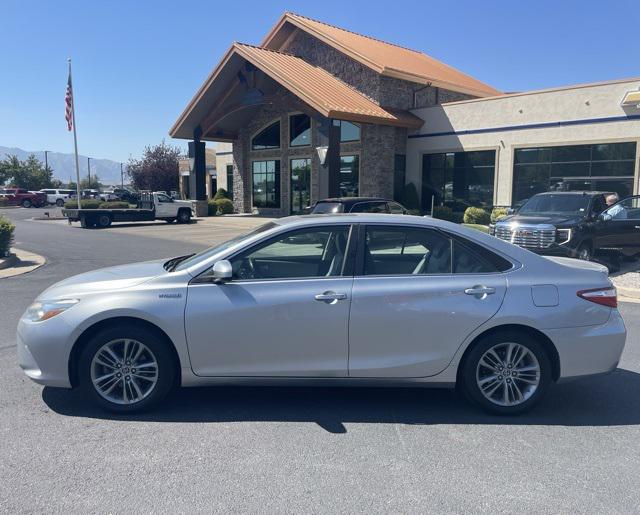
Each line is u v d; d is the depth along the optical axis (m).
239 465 3.71
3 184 68.62
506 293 4.50
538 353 4.52
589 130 22.08
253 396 5.01
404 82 27.94
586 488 3.46
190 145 33.53
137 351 4.50
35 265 13.23
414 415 4.62
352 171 28.16
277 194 33.53
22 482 3.46
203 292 4.43
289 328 4.41
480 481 3.53
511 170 24.56
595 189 22.02
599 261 12.59
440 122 26.97
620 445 4.09
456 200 26.89
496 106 24.88
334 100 24.23
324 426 4.37
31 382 5.23
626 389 5.29
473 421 4.50
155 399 4.50
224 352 4.43
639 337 7.11
